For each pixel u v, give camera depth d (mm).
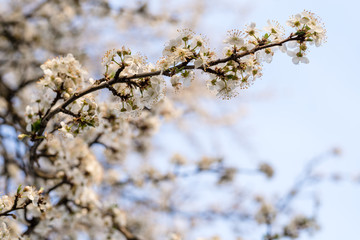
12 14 8047
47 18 8344
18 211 4113
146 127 5938
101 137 5547
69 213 4793
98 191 7590
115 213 5371
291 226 7363
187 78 2895
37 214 4055
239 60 2854
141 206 8461
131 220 7938
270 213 7812
